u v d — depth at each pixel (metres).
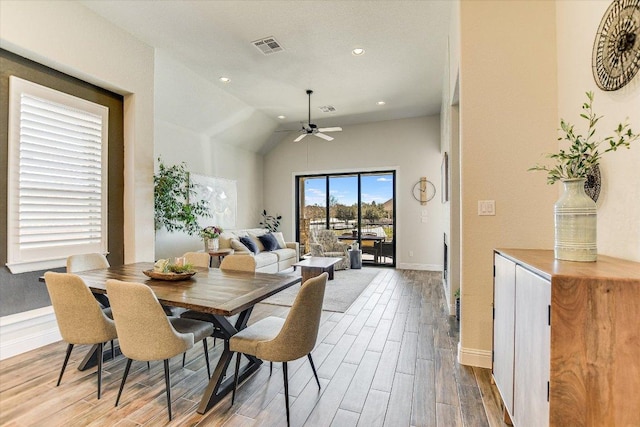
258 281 2.45
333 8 3.21
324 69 4.60
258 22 3.44
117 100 3.71
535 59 2.38
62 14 2.99
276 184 8.12
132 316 1.81
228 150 6.93
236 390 2.18
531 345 1.40
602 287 1.12
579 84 1.97
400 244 7.03
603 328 1.12
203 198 6.15
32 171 2.91
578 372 1.14
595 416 1.13
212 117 5.94
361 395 2.13
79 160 3.29
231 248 5.65
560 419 1.16
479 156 2.48
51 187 3.06
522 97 2.40
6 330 2.68
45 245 3.01
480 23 2.48
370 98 5.79
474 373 2.41
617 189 1.58
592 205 1.52
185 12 3.27
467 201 2.52
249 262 2.95
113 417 1.88
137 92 3.75
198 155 6.08
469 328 2.54
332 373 2.42
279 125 7.49
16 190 2.80
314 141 7.77
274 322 2.32
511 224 2.43
